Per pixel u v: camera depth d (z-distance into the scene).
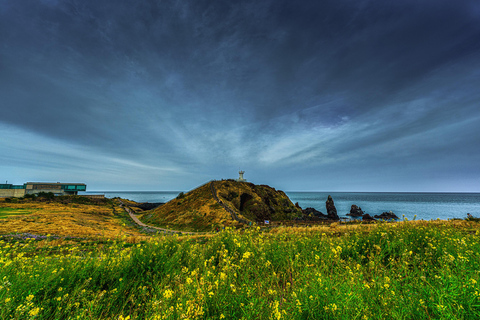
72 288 3.94
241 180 95.50
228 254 5.54
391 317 2.39
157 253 5.16
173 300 2.96
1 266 4.05
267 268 4.33
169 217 66.94
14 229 28.69
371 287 2.94
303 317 2.63
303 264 4.34
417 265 4.33
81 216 59.72
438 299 2.45
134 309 3.50
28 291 3.48
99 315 3.30
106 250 5.48
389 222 8.90
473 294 2.36
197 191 83.00
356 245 5.77
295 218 87.94
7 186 113.88
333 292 2.77
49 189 119.56
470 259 3.82
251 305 2.64
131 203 135.88
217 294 2.92
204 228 52.44
